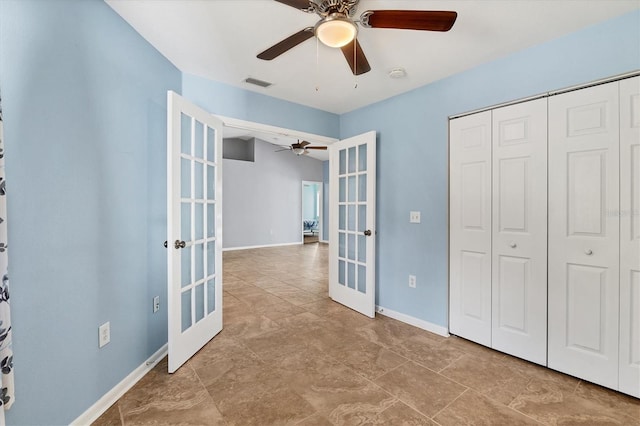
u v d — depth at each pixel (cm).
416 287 287
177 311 205
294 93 302
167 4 168
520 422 155
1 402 100
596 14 176
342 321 298
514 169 222
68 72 142
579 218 193
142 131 201
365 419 157
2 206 101
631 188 175
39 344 130
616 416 160
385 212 316
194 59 233
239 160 809
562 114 199
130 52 187
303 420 157
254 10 174
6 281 103
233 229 791
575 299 196
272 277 489
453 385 189
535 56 211
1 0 114
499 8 171
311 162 954
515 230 222
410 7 170
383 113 317
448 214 263
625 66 175
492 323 236
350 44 169
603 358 185
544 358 209
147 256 207
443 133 264
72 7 144
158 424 153
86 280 154
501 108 228
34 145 126
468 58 229
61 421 140
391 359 222
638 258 173
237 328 280
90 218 157
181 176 218
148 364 207
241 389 184
